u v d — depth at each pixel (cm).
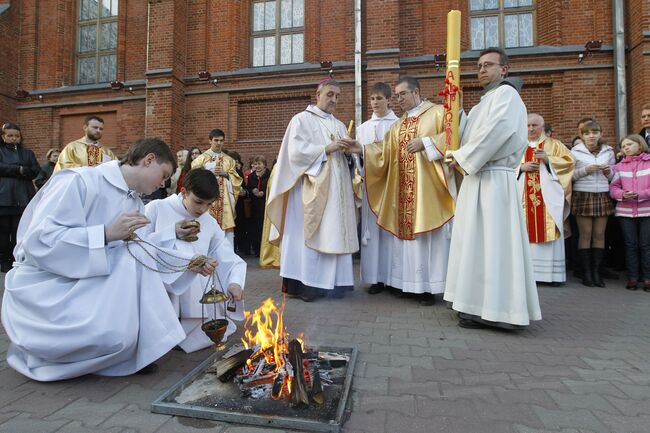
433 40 958
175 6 1034
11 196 639
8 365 263
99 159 624
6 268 650
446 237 441
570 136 893
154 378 241
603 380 243
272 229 511
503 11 986
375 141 521
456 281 359
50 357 226
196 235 289
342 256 464
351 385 231
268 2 1095
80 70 1246
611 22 886
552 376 250
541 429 186
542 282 616
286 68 1009
